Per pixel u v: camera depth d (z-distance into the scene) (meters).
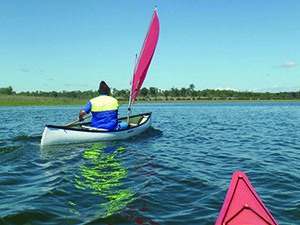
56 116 17.78
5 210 2.57
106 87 6.84
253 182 3.62
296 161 4.86
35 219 2.39
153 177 3.77
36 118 15.73
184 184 3.47
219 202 2.85
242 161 4.88
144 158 5.00
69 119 14.99
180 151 5.81
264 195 3.11
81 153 5.30
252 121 14.13
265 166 4.49
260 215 1.99
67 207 2.68
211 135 8.48
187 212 2.59
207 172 4.09
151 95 143.62
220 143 6.96
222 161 4.89
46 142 6.02
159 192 3.15
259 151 5.88
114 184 3.44
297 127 10.91
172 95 149.12
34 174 3.88
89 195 3.03
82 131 6.32
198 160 4.95
